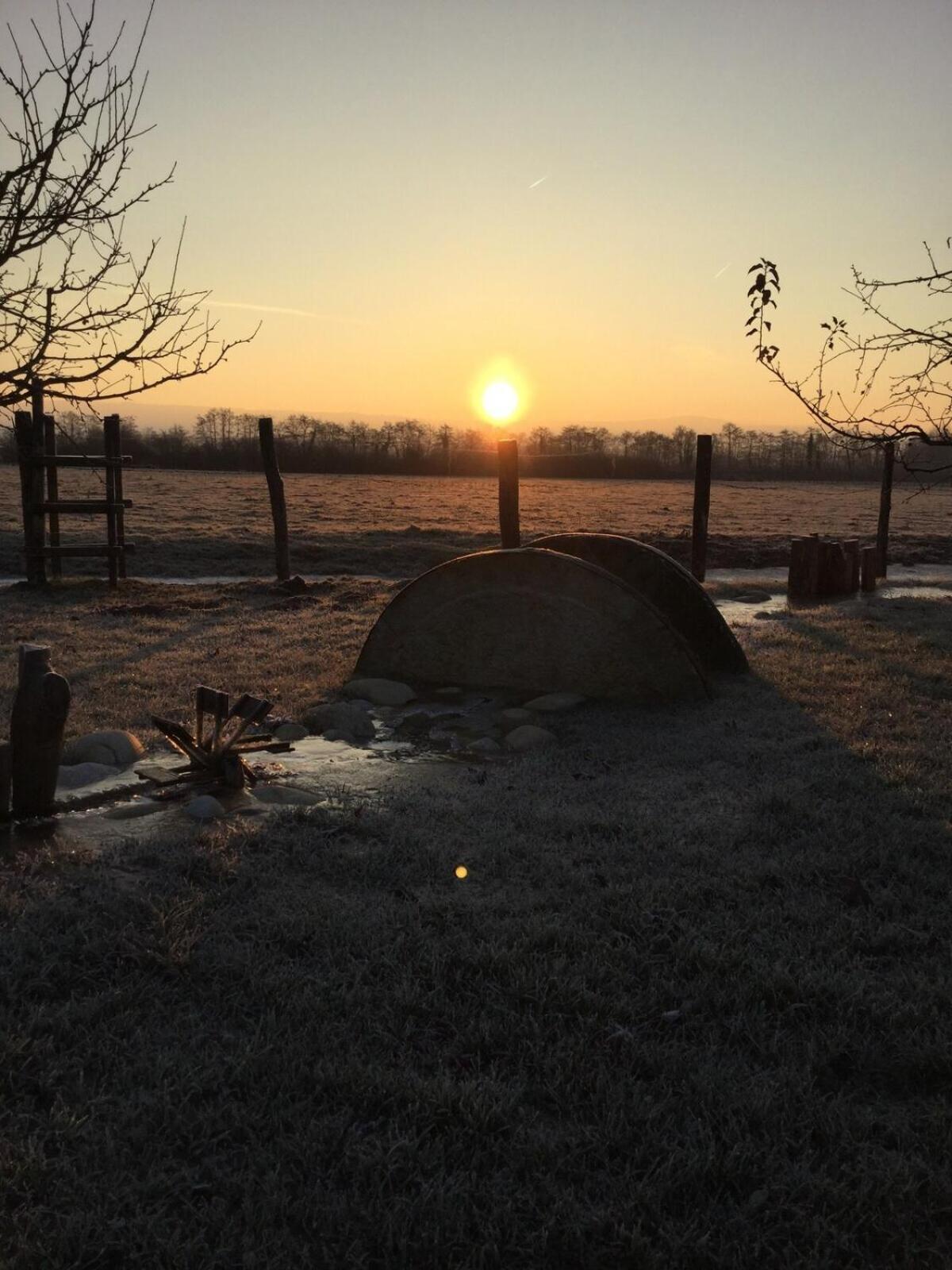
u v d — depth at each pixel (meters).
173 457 87.25
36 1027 4.05
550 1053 3.86
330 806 6.89
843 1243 2.96
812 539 20.47
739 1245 2.95
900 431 5.03
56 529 19.91
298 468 91.69
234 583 21.66
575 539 12.22
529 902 5.23
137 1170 3.25
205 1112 3.50
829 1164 3.29
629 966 4.61
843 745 8.55
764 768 7.88
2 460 65.31
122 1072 3.72
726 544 30.70
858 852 5.99
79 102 4.31
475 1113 3.50
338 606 17.34
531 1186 3.17
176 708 9.71
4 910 5.07
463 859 5.89
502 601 10.67
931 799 7.04
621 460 96.62
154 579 22.73
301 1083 3.70
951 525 42.50
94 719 9.22
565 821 6.55
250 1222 3.01
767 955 4.72
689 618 11.79
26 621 15.16
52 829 6.47
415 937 4.84
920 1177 3.25
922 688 10.93
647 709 10.01
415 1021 4.15
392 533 31.36
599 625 10.30
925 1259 2.94
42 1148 3.29
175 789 7.21
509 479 18.16
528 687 10.64
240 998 4.29
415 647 11.13
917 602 19.08
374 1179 3.18
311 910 5.14
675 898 5.29
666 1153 3.34
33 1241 2.91
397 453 99.38
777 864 5.78
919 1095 3.72
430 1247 2.94
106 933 4.80
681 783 7.50
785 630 15.27
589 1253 2.93
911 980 4.46
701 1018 4.15
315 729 9.32
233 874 5.60
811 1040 3.94
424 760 8.34
